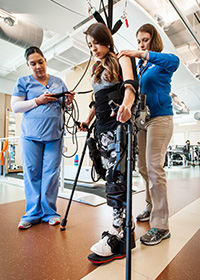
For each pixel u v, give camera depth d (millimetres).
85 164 4605
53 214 1387
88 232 1183
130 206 641
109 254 850
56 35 4160
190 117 12422
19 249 966
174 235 1160
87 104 4871
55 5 2537
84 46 4074
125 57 888
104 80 905
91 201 1908
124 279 727
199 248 997
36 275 754
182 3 2643
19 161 6172
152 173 1137
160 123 1157
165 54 1050
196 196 2260
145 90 1212
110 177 863
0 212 1605
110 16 1146
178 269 806
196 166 8789
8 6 2553
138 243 1050
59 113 1416
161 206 1111
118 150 790
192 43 4020
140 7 2574
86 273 769
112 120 891
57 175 1411
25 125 1351
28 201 1377
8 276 747
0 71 6062
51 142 1390
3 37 3240
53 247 988
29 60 1297
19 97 1365
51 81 1452
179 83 5902
